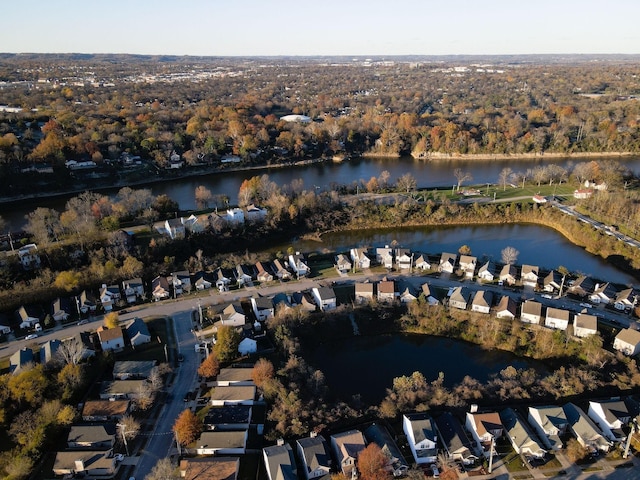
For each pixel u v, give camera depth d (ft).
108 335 342.44
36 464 251.19
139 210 558.97
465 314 380.37
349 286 427.33
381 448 253.24
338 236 557.74
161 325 372.58
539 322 366.02
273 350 343.26
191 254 485.56
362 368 340.39
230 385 304.71
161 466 232.53
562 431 270.26
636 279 446.19
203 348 343.87
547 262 481.05
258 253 497.46
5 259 424.46
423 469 250.16
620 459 254.68
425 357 351.87
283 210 564.71
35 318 369.91
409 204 595.88
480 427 264.52
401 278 442.09
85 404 282.15
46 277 409.69
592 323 348.38
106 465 244.63
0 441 265.54
